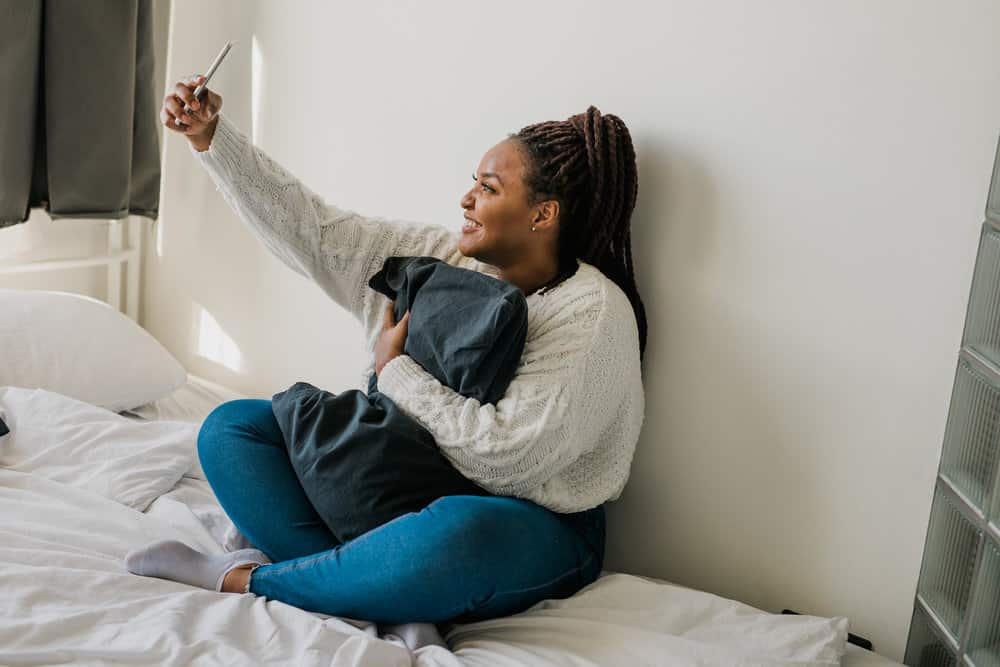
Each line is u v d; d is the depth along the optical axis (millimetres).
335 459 1539
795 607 1736
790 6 1630
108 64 2346
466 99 2025
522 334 1573
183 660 1279
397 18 2107
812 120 1629
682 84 1752
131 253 2639
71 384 2094
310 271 1838
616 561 1933
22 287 2551
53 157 2334
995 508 1388
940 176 1526
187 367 2664
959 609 1478
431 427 1565
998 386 1405
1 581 1384
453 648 1508
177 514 1745
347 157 2236
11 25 2199
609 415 1642
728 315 1748
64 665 1250
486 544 1439
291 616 1416
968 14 1482
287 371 2432
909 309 1573
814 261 1651
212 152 1704
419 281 1672
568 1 1868
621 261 1786
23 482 1725
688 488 1830
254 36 2367
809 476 1696
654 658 1429
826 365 1659
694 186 1757
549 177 1694
